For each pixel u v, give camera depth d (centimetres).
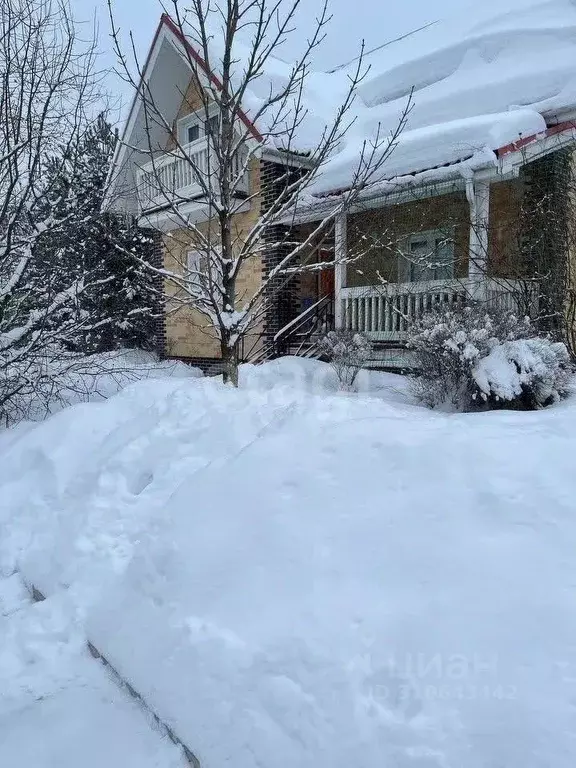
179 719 215
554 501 233
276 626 219
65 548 359
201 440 400
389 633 198
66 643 292
